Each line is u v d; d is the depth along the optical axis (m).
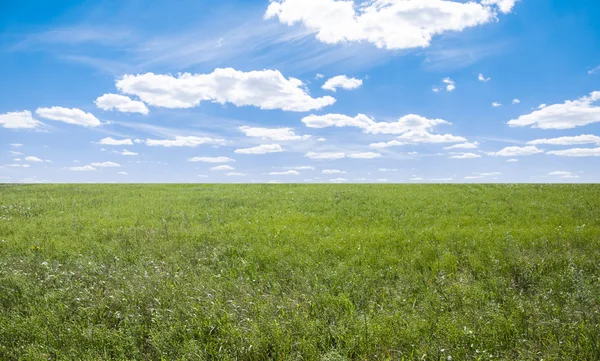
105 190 25.56
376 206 17.81
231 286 7.20
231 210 16.84
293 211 16.36
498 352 4.97
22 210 16.72
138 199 20.56
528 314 5.93
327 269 8.12
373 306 6.43
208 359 4.90
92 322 5.80
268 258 9.07
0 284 7.23
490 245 9.99
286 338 5.17
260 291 7.05
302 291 7.15
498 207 16.78
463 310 6.17
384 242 10.55
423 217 14.72
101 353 5.05
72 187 27.62
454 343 5.12
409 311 6.25
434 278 7.80
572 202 17.77
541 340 5.24
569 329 5.38
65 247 10.21
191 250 9.92
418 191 23.38
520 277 7.85
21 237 11.49
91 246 10.29
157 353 5.02
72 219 14.45
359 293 6.91
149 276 7.54
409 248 9.91
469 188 24.62
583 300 6.32
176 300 6.44
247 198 20.73
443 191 23.22
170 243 10.53
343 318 5.87
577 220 13.48
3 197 21.70
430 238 11.03
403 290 7.21
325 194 22.23
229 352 5.01
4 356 5.01
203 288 6.97
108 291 6.93
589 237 10.59
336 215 15.53
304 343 5.07
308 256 9.16
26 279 7.46
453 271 8.29
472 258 8.90
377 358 4.92
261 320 5.70
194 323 5.59
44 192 24.20
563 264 8.40
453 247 9.92
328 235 11.80
